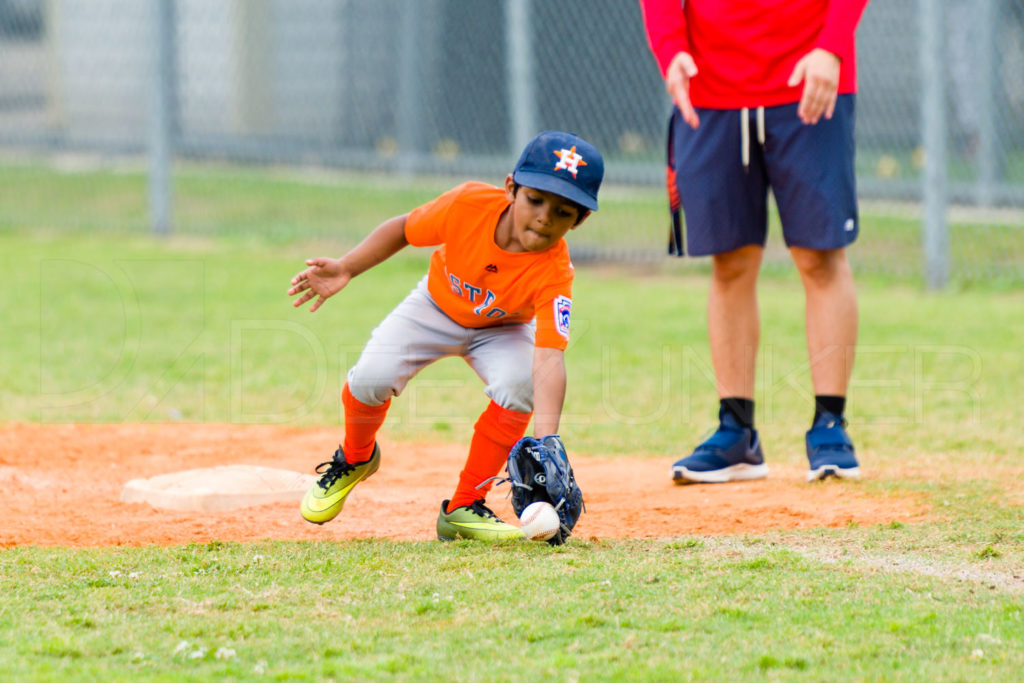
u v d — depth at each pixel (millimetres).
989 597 10547
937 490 15070
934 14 32094
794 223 16500
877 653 9156
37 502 15320
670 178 17297
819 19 16125
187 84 50156
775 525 13648
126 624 9977
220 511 15047
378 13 51719
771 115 16281
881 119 46969
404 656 9195
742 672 8805
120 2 51875
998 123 42281
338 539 13398
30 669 8930
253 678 8773
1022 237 37562
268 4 52188
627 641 9461
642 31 44656
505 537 12922
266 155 49844
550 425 12695
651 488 16156
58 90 53719
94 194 50094
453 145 49156
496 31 48406
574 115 45812
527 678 8727
